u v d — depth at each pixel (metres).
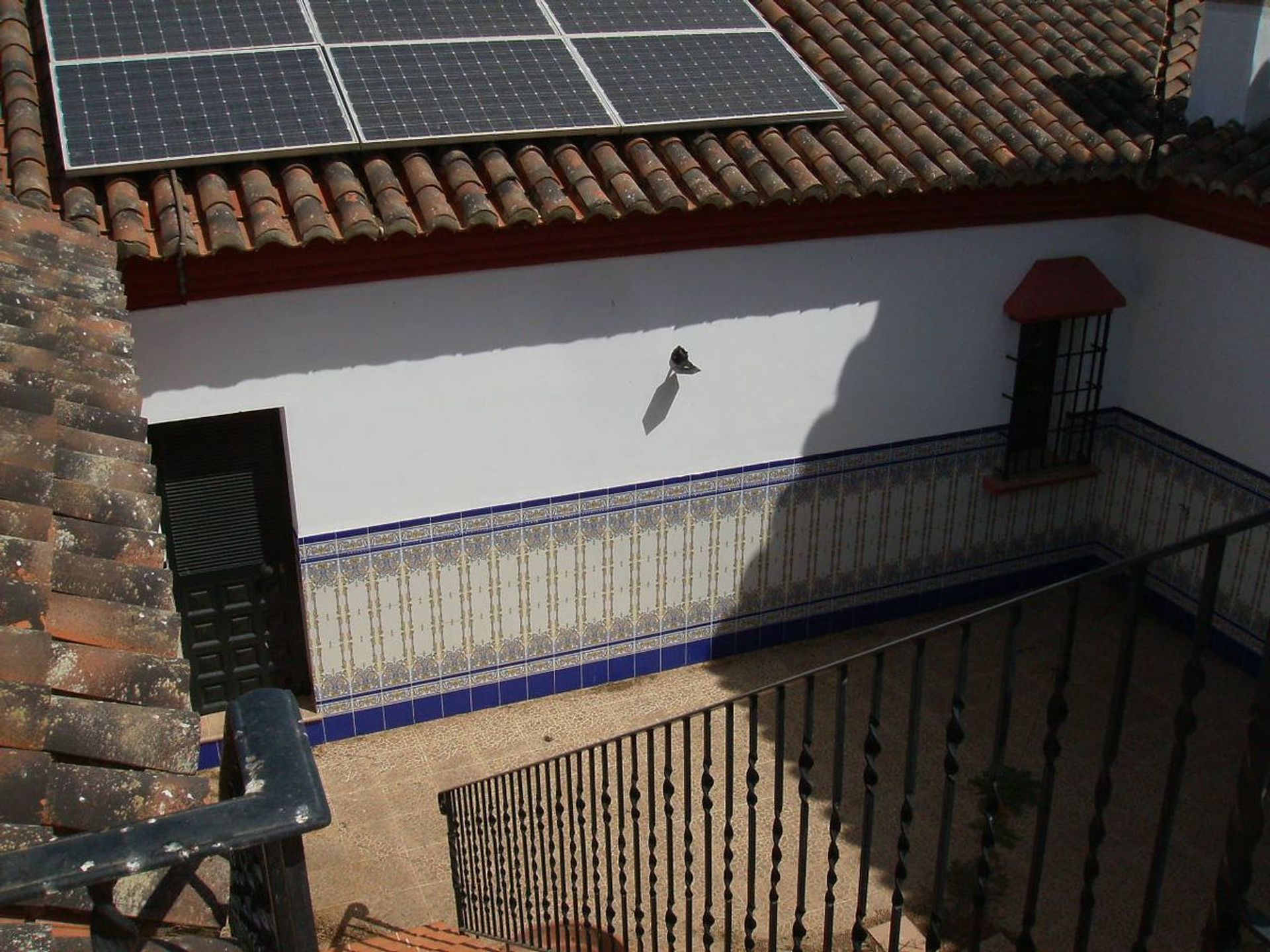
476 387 8.30
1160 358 9.93
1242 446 9.23
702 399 8.96
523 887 7.04
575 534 8.96
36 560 3.00
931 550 10.24
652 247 8.36
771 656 9.88
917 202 8.96
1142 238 9.92
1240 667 9.43
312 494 8.16
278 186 7.52
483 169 7.88
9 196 6.36
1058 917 6.91
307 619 8.45
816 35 9.85
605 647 9.41
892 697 9.19
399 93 7.76
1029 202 9.37
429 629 8.80
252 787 1.68
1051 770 2.69
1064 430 10.25
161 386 7.58
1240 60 8.96
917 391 9.65
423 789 8.38
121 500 3.48
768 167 8.25
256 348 7.69
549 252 8.09
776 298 8.89
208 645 8.62
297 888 1.74
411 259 7.77
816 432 9.42
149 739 2.47
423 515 8.48
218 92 7.48
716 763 8.42
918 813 7.87
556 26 8.66
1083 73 9.86
